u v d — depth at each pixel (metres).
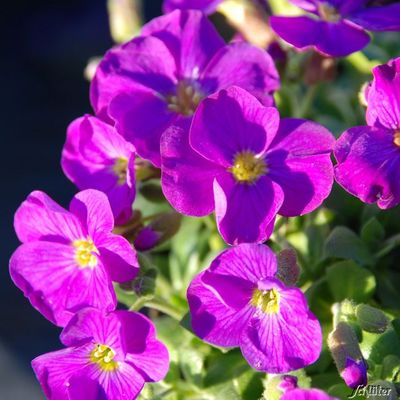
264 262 0.13
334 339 0.14
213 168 0.14
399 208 0.16
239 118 0.14
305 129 0.14
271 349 0.14
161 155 0.14
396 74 0.14
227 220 0.14
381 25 0.15
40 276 0.15
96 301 0.14
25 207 0.15
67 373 0.14
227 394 0.15
